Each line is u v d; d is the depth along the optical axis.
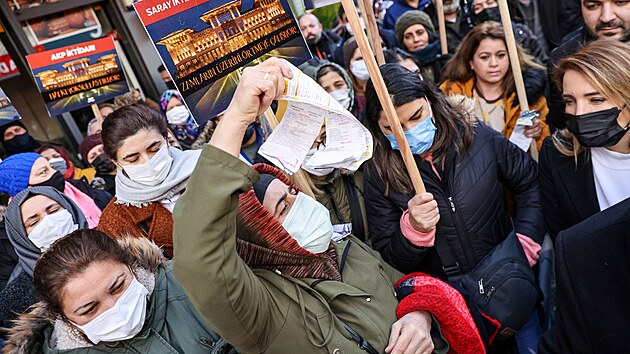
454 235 1.54
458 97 1.64
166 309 1.20
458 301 1.27
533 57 2.24
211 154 0.88
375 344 1.16
